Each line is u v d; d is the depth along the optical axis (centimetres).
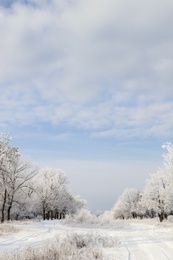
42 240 1537
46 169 6225
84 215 3797
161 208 4866
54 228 2811
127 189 8581
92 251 1006
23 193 4475
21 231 2172
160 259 968
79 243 1255
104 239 1444
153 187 4900
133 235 2038
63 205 6775
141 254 1086
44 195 5853
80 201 9975
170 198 3762
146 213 8556
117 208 8594
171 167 2477
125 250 1198
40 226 3047
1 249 1152
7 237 1667
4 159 2877
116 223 3619
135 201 8331
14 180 4059
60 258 851
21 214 4866
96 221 3619
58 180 6234
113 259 955
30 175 4275
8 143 2880
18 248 1186
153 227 3228
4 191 3991
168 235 1923
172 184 2536
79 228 3020
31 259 836
